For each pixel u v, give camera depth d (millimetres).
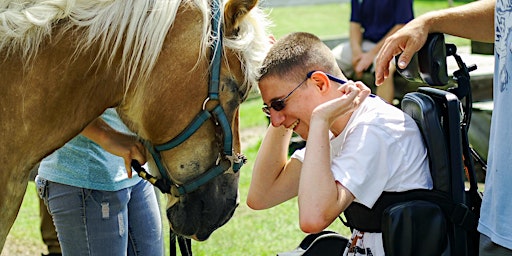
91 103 2184
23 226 5219
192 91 2164
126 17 2121
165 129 2195
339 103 2188
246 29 2232
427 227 2135
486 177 2174
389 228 2127
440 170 2191
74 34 2117
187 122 2188
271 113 2346
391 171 2189
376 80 2473
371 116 2250
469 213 2195
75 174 2654
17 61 2105
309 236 2678
